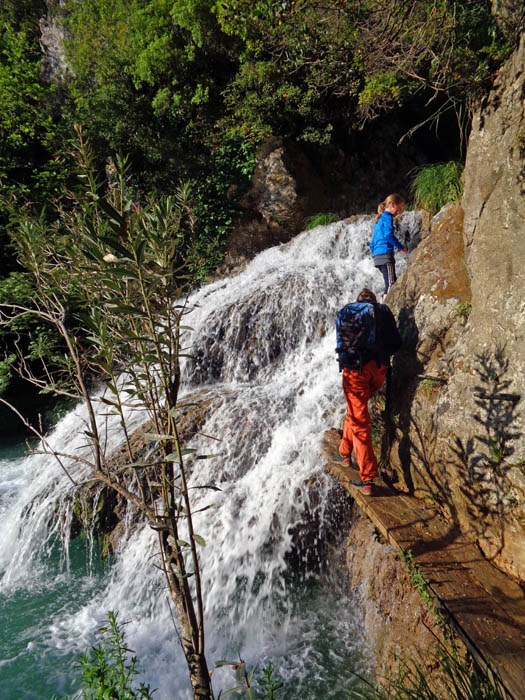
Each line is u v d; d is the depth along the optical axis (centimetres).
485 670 189
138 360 144
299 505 388
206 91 1084
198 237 985
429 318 357
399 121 1248
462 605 222
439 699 203
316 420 482
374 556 306
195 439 493
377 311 346
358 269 725
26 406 898
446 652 216
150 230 145
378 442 397
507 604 223
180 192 180
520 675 181
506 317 273
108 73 1125
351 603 329
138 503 161
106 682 155
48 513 467
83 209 145
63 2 1426
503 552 247
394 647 257
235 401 530
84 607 363
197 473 459
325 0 333
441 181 689
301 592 363
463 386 293
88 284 159
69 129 1021
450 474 288
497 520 250
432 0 293
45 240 183
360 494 341
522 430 243
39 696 268
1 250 830
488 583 238
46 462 581
